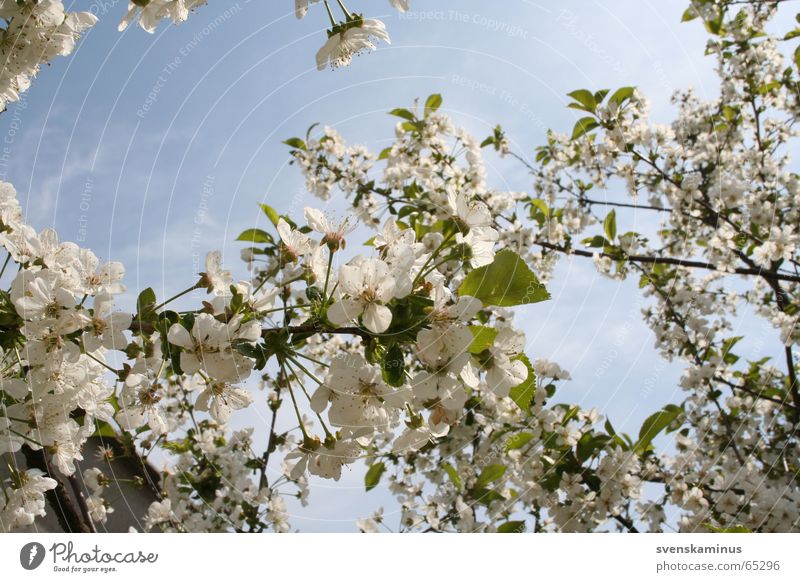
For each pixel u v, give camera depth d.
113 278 2.08
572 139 5.28
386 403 1.78
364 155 5.60
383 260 1.90
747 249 5.95
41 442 2.03
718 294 6.41
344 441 1.89
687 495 4.10
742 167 6.15
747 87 6.07
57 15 2.16
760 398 5.29
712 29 5.58
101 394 2.19
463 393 1.75
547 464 3.80
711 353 5.67
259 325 1.78
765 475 4.20
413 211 4.93
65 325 1.87
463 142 5.30
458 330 1.76
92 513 3.65
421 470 4.38
